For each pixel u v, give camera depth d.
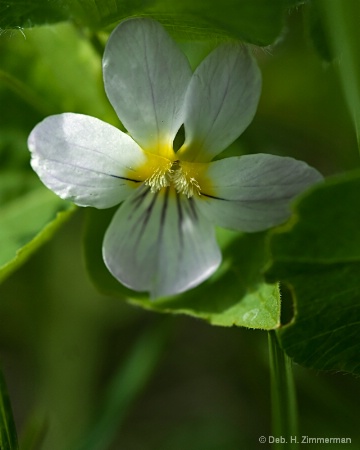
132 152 0.12
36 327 0.16
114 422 0.14
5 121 0.14
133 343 0.16
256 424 0.16
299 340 0.12
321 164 0.16
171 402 0.16
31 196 0.14
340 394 0.15
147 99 0.12
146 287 0.12
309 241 0.12
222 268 0.13
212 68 0.12
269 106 0.16
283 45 0.15
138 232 0.12
